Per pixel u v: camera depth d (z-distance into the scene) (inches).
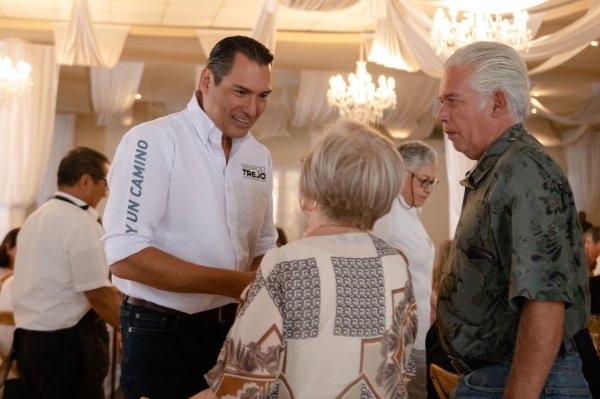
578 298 80.3
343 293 71.2
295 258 71.1
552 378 81.4
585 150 677.9
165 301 94.6
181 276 88.6
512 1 266.2
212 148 96.8
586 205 679.7
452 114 85.8
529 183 77.7
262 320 69.2
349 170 72.2
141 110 623.5
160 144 92.8
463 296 83.0
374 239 75.5
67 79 515.8
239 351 69.4
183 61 434.9
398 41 326.3
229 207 98.1
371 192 72.8
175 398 95.0
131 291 96.2
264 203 104.1
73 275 147.6
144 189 90.9
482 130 84.6
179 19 375.2
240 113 95.0
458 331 83.5
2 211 434.3
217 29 390.9
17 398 173.2
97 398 153.9
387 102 385.7
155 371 95.0
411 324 77.2
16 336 152.4
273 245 108.0
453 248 85.8
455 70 86.0
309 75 492.7
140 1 346.3
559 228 76.9
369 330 72.0
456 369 88.4
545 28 349.4
